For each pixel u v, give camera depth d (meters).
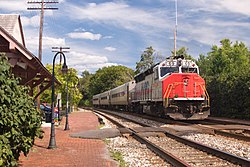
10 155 5.60
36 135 7.11
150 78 24.89
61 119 25.47
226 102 27.59
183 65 22.41
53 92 11.52
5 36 7.68
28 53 9.00
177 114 20.70
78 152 10.25
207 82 31.45
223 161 8.76
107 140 13.30
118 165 8.25
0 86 5.61
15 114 5.87
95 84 101.06
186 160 8.91
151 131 15.28
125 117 28.33
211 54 44.16
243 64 41.47
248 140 12.52
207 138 13.49
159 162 8.75
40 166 8.09
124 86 41.56
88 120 25.91
